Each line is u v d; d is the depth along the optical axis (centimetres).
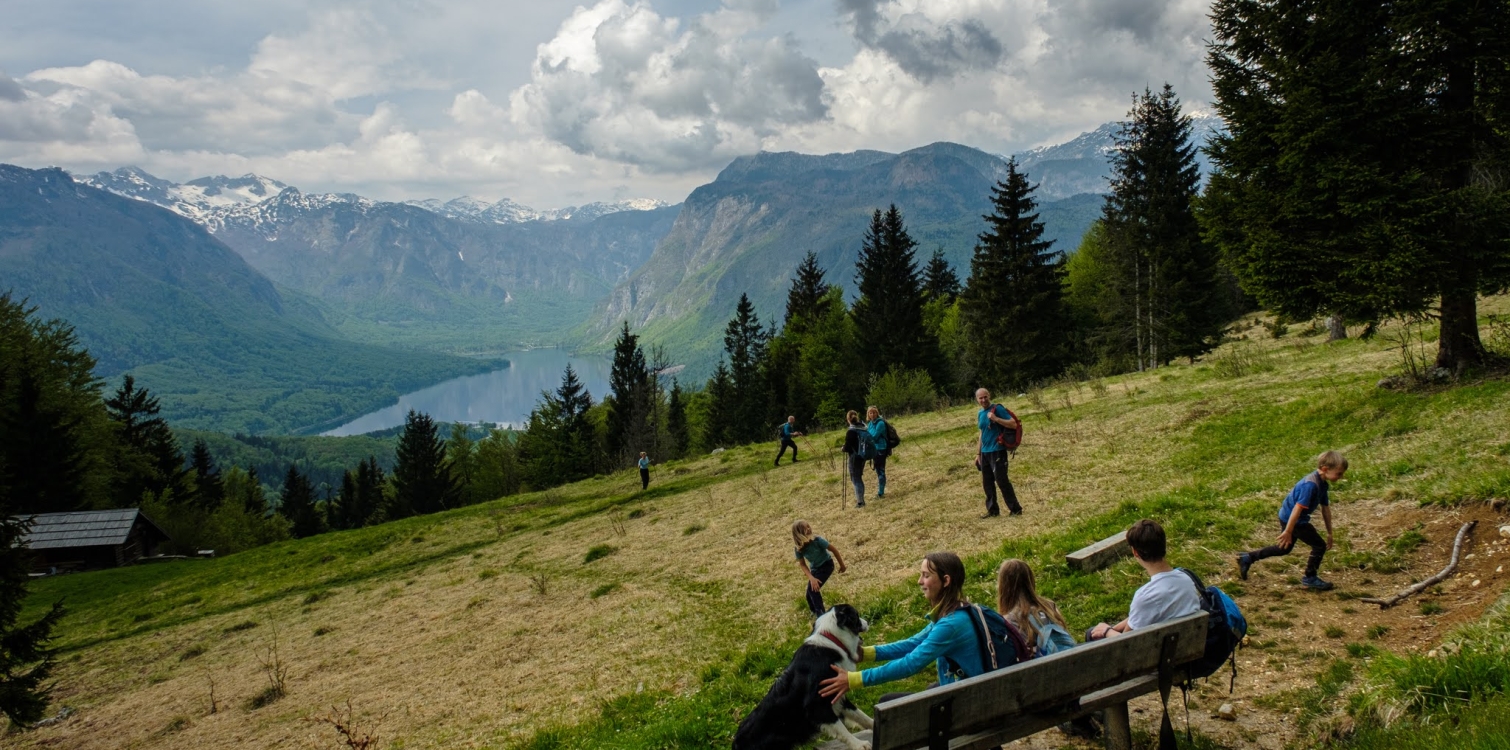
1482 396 1272
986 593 1016
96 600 3594
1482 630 562
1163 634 467
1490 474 909
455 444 9894
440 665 1570
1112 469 1625
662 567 1895
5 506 1852
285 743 1302
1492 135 1362
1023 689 414
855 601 1175
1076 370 4119
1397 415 1344
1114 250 4809
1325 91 1397
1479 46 1303
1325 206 1452
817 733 530
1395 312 1451
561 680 1261
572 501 3734
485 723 1148
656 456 7075
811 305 7894
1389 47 1370
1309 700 570
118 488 6406
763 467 3195
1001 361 4856
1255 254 1552
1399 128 1372
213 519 6788
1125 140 4516
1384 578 782
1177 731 568
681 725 802
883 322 6103
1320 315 1552
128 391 7656
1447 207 1316
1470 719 432
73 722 1833
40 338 5412
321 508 10806
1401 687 504
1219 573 884
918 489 1933
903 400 4803
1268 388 1991
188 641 2495
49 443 4912
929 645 455
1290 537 795
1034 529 1305
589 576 2016
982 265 5009
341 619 2317
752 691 886
